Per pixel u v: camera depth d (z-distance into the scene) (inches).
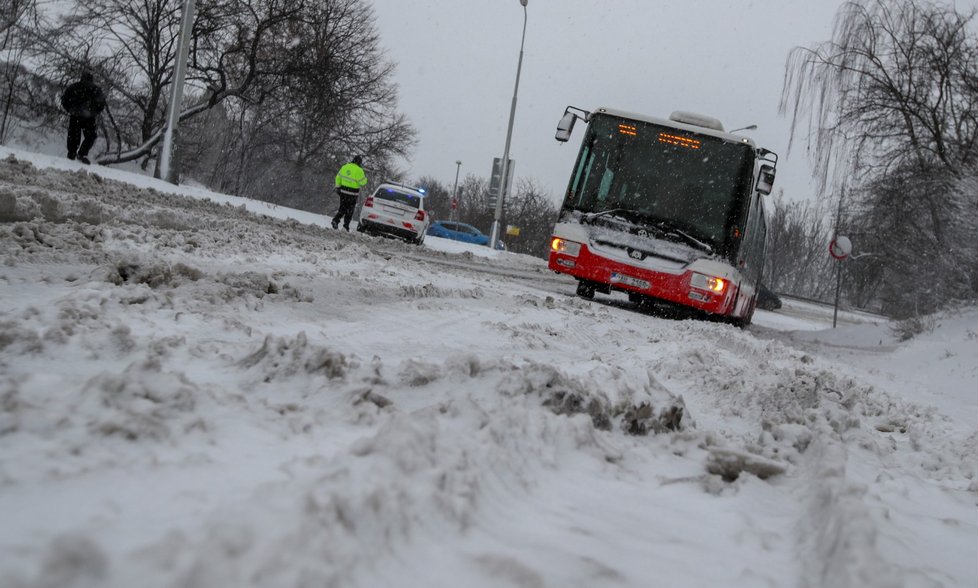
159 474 88.7
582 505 111.2
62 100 831.1
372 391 143.3
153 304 212.4
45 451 89.0
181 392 116.4
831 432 189.9
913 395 403.5
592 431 143.9
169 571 57.4
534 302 488.4
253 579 58.9
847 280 979.3
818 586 86.7
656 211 614.2
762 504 125.1
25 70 1122.0
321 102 1384.1
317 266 430.9
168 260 326.3
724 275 601.3
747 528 110.7
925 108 807.1
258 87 1328.7
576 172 630.5
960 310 695.7
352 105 1502.2
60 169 720.3
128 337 155.3
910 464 213.0
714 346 396.2
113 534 67.4
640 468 141.0
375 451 96.9
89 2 1122.7
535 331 347.9
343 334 242.1
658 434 171.5
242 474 93.5
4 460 84.6
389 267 520.7
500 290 553.9
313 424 123.5
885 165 847.1
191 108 1263.5
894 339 732.0
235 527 64.0
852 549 82.4
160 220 494.6
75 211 437.4
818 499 114.7
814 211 952.3
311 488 77.7
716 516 116.9
